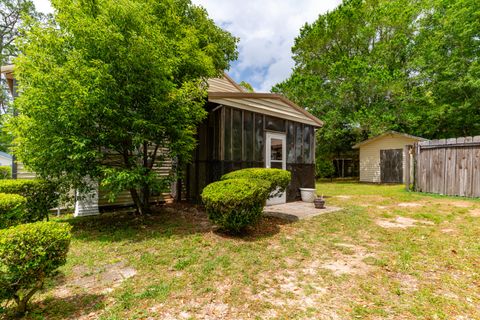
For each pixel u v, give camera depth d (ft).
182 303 7.07
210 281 8.36
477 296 7.52
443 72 42.80
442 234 13.42
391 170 46.83
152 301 7.15
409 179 31.14
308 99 53.88
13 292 5.97
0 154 53.01
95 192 19.34
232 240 12.53
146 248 11.48
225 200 12.44
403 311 6.75
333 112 50.26
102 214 19.16
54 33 13.71
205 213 19.15
